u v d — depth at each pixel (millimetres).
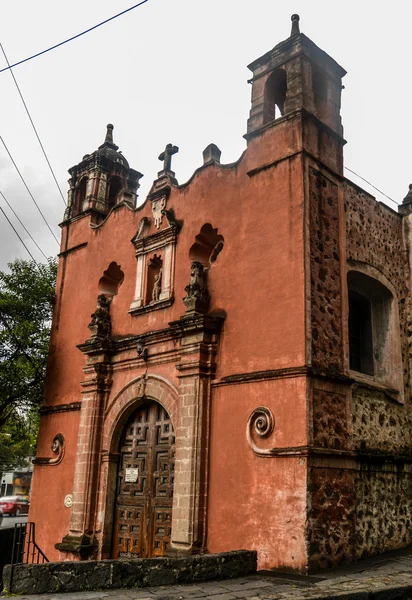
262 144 13188
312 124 12805
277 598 7844
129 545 13828
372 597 8180
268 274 12125
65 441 16484
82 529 14375
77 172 20188
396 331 14469
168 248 15023
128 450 14750
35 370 19281
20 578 8648
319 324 11445
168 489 13258
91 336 16188
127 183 19938
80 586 8672
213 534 11594
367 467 11883
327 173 12828
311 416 10648
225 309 12898
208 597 8078
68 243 19188
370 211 14453
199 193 14617
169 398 13547
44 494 16578
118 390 15172
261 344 11820
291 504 10344
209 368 12648
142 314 15328
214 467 12000
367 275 13719
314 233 11961
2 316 19234
